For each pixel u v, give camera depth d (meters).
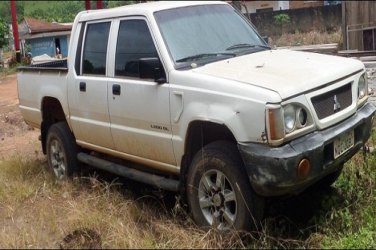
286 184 4.12
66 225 4.94
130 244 4.38
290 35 26.36
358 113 4.88
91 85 5.81
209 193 4.70
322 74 4.54
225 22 5.67
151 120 5.08
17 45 24.66
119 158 5.93
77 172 6.58
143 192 5.91
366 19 14.62
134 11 5.44
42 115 6.99
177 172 5.03
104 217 4.97
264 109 4.10
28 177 7.00
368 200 5.12
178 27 5.28
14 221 5.37
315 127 4.33
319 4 35.34
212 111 4.45
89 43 5.98
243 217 4.39
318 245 4.44
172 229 4.72
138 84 5.16
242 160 4.34
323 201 4.98
